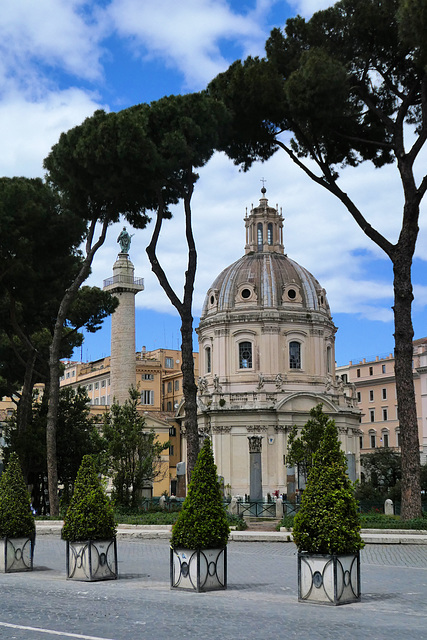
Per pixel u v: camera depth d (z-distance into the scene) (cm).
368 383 11344
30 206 3766
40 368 5416
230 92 3316
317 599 1334
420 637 1040
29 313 4566
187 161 3219
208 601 1350
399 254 3022
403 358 2972
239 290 7856
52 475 3625
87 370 12550
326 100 2991
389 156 3431
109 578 1689
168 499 4519
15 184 3838
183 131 3200
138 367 10906
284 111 3241
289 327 7769
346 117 3188
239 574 1803
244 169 3625
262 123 3400
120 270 7544
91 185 3403
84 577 1659
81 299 4953
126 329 7494
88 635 1060
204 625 1126
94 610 1258
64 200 3659
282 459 7212
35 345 5225
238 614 1216
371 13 3039
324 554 1336
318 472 1394
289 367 7719
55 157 3431
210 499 1519
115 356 7469
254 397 7375
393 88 3164
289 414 7319
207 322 7919
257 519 3916
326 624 1133
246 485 7225
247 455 7288
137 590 1500
